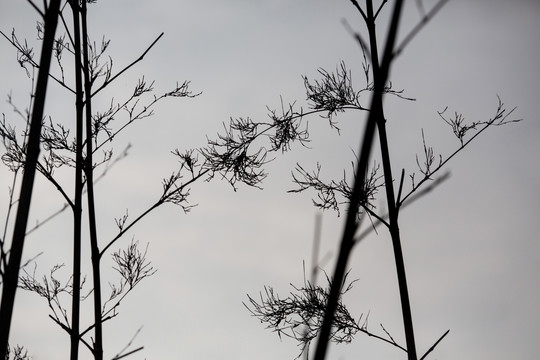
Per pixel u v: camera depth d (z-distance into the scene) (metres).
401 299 3.75
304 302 4.09
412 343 3.68
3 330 1.77
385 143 3.95
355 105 4.37
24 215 1.87
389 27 0.71
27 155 1.93
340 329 4.05
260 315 4.29
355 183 0.68
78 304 3.52
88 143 3.77
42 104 1.97
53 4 2.07
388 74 0.70
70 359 3.36
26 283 3.88
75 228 3.62
